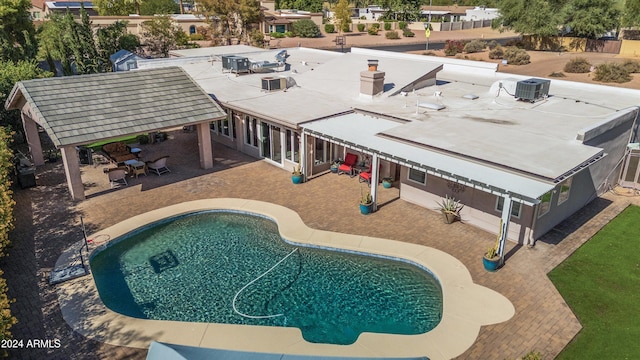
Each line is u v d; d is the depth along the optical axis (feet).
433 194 71.00
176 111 82.43
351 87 100.01
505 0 243.81
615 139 75.31
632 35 236.02
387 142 68.69
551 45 238.27
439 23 353.10
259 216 71.10
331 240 62.49
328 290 53.47
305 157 82.07
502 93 91.81
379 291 53.36
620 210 72.69
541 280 53.83
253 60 136.56
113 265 58.44
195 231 67.21
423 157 62.08
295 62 134.72
